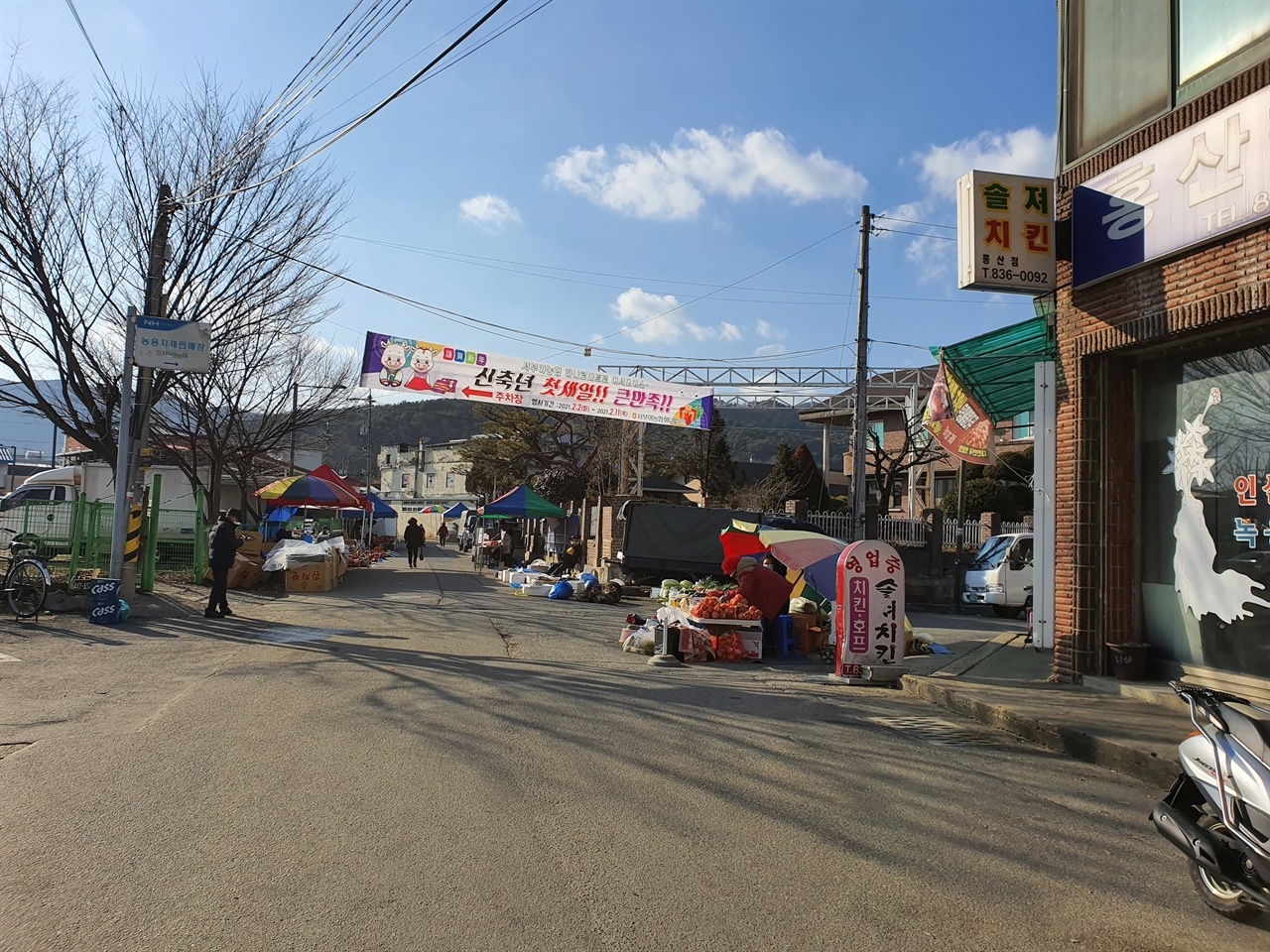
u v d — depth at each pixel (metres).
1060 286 10.16
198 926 3.71
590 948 3.61
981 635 16.52
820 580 13.76
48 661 10.14
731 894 4.18
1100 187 9.45
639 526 22.73
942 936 3.84
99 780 5.66
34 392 18.06
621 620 16.88
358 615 15.71
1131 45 9.27
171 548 20.56
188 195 15.87
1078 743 7.34
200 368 14.80
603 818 5.17
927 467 37.25
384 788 5.58
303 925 3.74
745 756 6.73
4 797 5.32
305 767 6.01
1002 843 5.04
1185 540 9.12
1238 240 7.87
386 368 20.00
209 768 5.96
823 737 7.55
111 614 13.46
